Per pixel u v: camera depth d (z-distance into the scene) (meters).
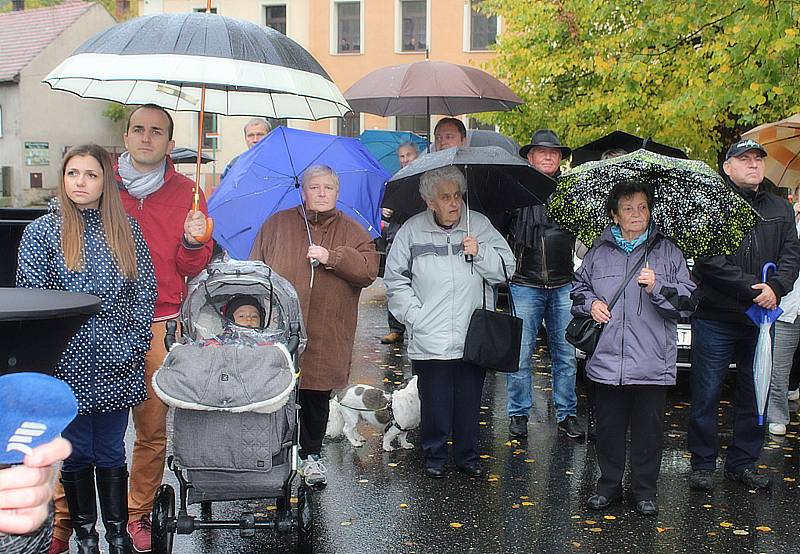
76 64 4.25
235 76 4.18
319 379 5.37
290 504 4.83
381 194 6.34
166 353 4.65
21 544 1.33
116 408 4.09
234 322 4.53
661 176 5.45
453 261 5.80
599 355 5.27
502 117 13.75
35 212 6.08
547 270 6.77
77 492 4.18
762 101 8.62
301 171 5.91
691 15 9.44
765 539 4.92
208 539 4.88
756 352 5.54
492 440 6.87
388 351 10.36
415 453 6.51
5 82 37.69
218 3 31.70
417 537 4.90
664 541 4.88
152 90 5.29
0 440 1.16
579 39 12.79
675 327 5.30
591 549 4.76
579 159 8.78
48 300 1.67
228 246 6.05
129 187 4.63
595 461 6.34
